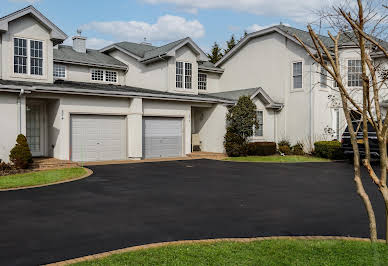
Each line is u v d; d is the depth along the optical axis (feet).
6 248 18.10
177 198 31.07
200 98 68.69
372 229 15.05
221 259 15.84
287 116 76.74
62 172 44.88
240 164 57.93
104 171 48.06
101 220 23.66
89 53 85.97
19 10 53.67
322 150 66.18
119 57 86.63
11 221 23.41
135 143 61.05
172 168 51.98
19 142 47.62
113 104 60.13
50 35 57.62
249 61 84.99
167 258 16.01
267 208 27.17
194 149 76.02
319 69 71.26
